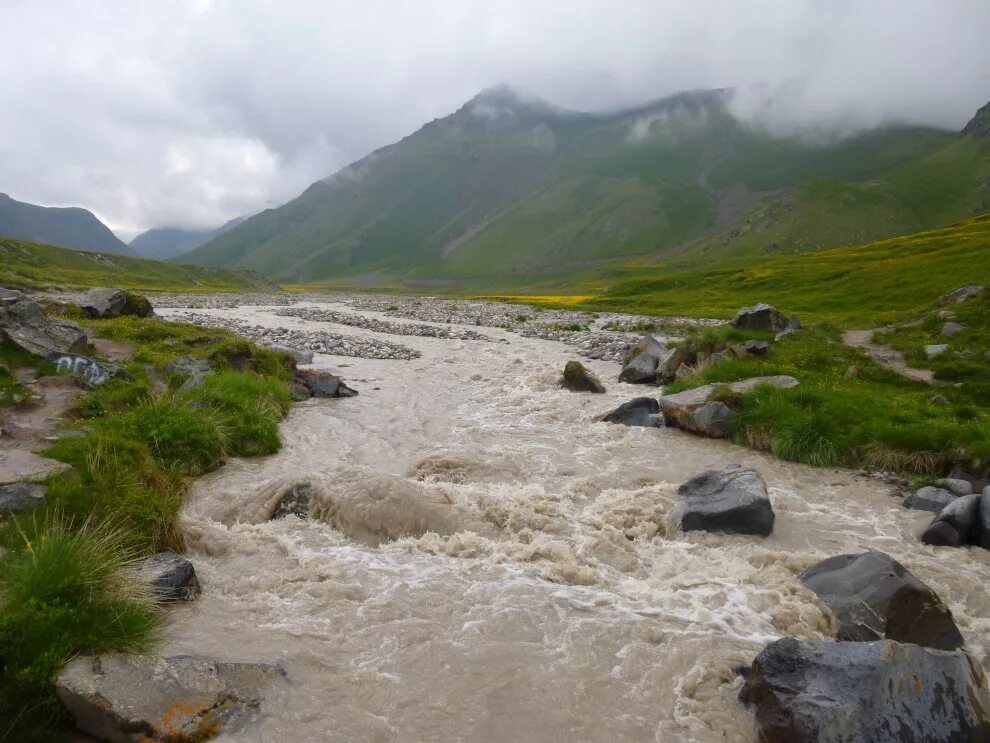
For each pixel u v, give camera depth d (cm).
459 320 5759
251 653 786
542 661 812
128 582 852
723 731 701
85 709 657
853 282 7238
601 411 2247
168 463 1462
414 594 965
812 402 1983
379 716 705
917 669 687
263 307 7044
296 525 1228
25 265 11319
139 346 2441
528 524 1238
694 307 7256
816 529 1302
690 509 1280
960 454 1587
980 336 2930
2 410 1517
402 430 2006
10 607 743
